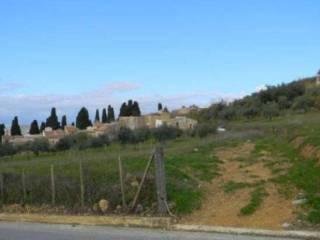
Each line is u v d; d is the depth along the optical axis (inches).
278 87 3506.4
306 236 573.3
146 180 797.2
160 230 656.4
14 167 1137.4
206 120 3139.8
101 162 1035.9
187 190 806.5
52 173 840.3
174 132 1913.1
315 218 626.5
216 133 2017.7
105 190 800.9
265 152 1282.0
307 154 1059.9
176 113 3595.0
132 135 1809.8
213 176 933.2
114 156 1152.2
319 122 1994.3
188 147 1412.4
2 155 1814.7
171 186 815.1
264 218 655.8
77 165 1019.3
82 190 800.9
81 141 1817.2
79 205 808.3
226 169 1016.2
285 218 644.1
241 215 678.5
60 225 734.5
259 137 1766.7
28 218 788.6
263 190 775.7
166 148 1408.7
